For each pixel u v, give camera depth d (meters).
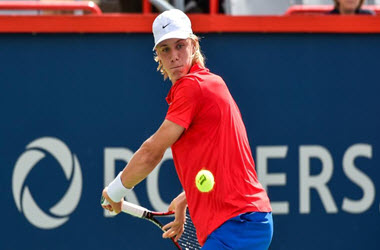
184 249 15.19
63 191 18.08
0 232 17.84
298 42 18.94
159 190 18.50
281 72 18.91
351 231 19.30
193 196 12.57
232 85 18.70
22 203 17.92
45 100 17.95
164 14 12.51
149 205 18.47
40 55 17.89
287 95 18.97
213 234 12.39
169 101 12.75
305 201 19.08
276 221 18.95
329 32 19.00
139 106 18.34
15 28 17.67
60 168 18.06
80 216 18.14
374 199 19.42
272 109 18.92
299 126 19.06
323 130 19.17
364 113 19.36
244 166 12.43
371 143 19.42
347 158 19.31
